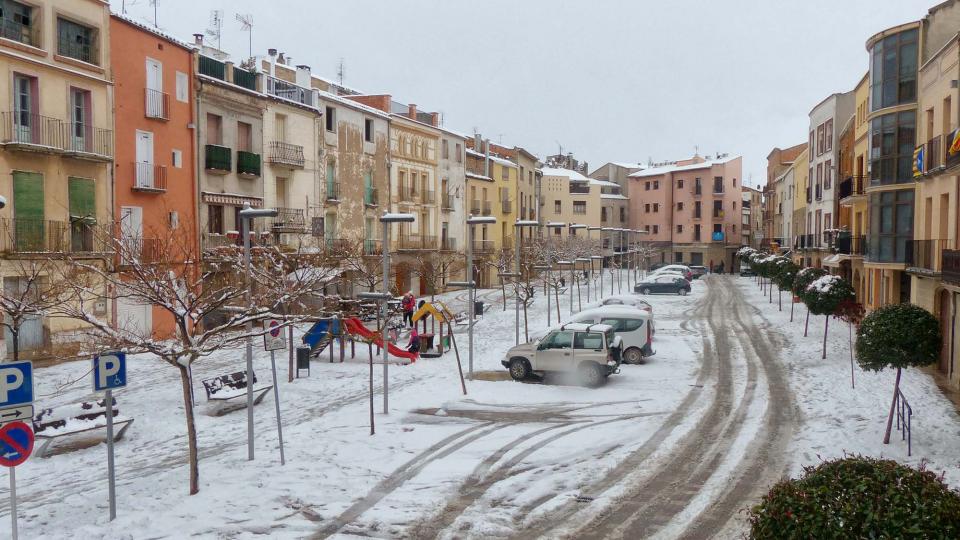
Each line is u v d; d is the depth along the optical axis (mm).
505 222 72688
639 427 16703
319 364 26000
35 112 25375
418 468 13602
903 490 6027
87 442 15750
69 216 25984
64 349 25609
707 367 25000
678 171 99750
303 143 40906
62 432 14844
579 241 73688
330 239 39562
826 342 29375
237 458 14273
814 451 14609
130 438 16094
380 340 27578
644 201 104188
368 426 16859
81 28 27375
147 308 29453
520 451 14742
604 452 14797
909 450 14070
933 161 24297
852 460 6582
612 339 22656
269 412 18656
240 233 30984
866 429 16156
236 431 16625
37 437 14617
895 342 14906
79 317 11430
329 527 10688
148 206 30266
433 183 57531
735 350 28766
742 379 22703
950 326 21516
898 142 28344
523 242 66125
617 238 102875
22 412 9398
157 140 30750
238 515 11086
